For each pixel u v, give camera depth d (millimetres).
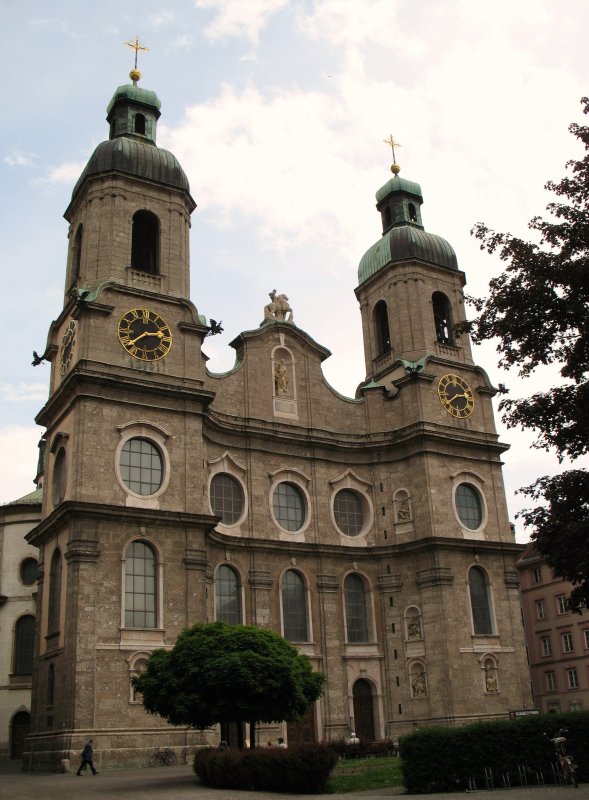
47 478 47125
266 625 49000
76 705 37906
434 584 52062
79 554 40312
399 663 52250
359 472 56250
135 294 47062
